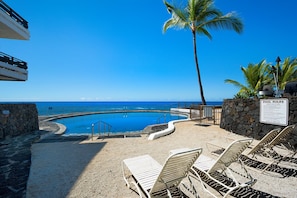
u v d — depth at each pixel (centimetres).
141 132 840
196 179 299
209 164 287
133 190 271
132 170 270
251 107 584
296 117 436
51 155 461
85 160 414
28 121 902
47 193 265
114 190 271
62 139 674
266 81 1195
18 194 264
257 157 387
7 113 758
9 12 850
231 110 696
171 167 200
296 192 253
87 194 261
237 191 258
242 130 628
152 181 236
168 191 207
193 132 710
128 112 2531
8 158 439
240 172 320
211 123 940
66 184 293
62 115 1869
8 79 975
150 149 497
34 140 673
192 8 1127
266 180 289
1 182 304
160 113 2409
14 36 946
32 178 318
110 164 384
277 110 484
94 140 638
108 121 1750
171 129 727
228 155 257
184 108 2170
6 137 736
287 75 1135
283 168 332
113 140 625
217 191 260
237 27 1167
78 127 1375
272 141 351
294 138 437
